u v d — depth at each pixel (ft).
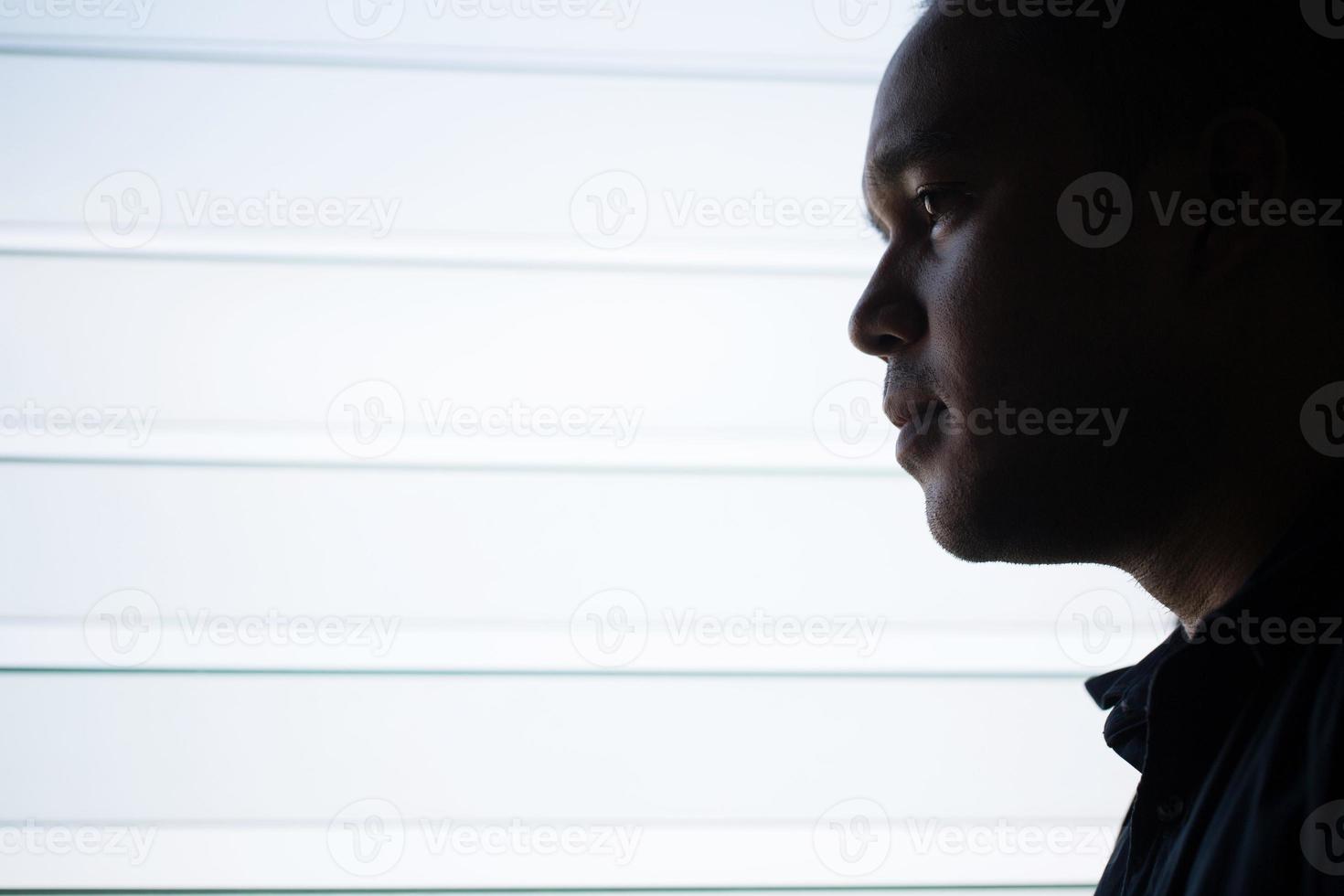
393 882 6.48
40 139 6.64
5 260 6.56
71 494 6.50
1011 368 2.24
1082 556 2.33
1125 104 2.23
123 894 6.40
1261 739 1.83
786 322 6.77
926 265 2.44
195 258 6.63
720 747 6.61
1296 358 2.09
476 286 6.70
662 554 6.63
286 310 6.64
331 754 6.51
